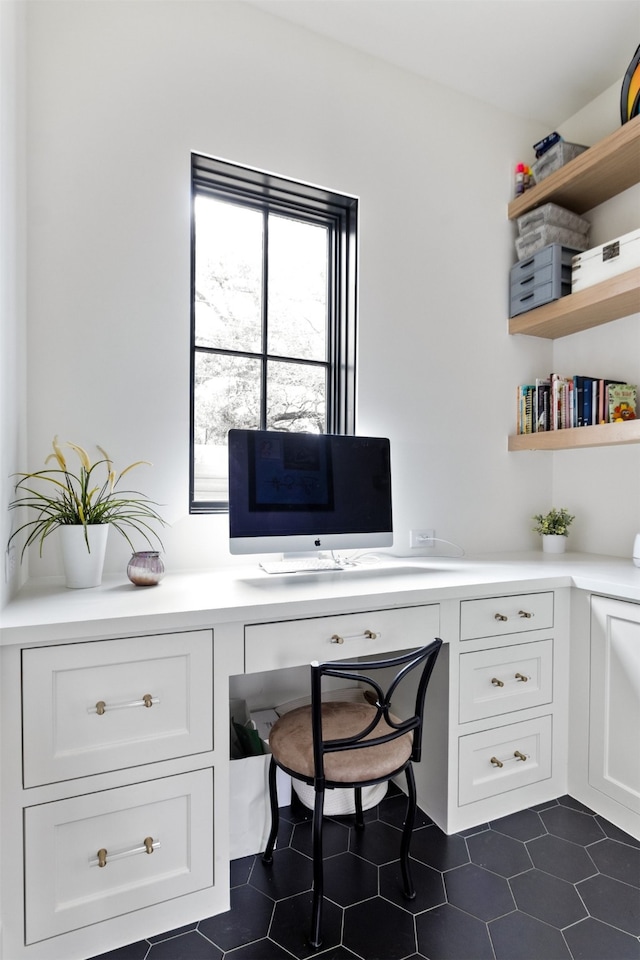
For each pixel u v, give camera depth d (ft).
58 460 4.85
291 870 4.71
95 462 5.49
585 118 7.93
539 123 8.37
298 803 5.80
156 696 3.98
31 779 3.59
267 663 4.37
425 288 7.41
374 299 7.04
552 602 5.82
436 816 5.41
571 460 8.14
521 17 6.36
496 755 5.50
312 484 5.94
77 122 5.41
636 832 5.15
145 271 5.72
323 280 7.33
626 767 5.28
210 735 4.17
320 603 4.50
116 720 3.85
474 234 7.80
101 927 3.81
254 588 4.92
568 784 5.96
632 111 6.51
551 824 5.40
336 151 6.77
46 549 5.28
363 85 6.96
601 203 7.68
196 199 6.59
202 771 4.14
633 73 6.49
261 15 6.33
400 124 7.22
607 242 6.95
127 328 5.63
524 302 7.75
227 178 6.47
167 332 5.83
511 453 8.08
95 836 3.79
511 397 8.10
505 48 6.86
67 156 5.36
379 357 7.07
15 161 4.57
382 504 6.35
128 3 5.67
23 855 3.58
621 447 7.41
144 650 3.91
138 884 3.94
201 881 4.15
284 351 7.05
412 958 3.79
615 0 6.10
